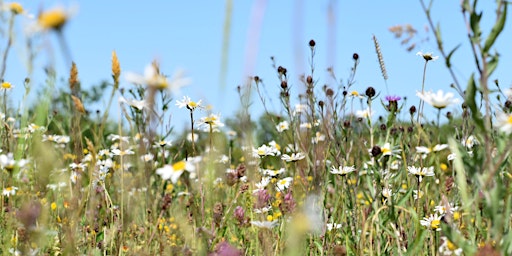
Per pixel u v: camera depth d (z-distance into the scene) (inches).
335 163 149.5
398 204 117.3
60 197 139.6
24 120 123.3
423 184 139.6
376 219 121.5
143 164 122.1
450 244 101.4
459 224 112.7
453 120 155.1
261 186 133.8
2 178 130.3
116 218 126.3
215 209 106.1
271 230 117.1
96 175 118.3
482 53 75.0
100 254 113.6
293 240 71.2
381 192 125.6
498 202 77.1
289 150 171.2
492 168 77.9
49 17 68.0
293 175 163.2
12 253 102.0
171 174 103.5
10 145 148.5
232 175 107.3
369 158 144.3
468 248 82.2
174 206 170.7
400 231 124.3
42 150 106.3
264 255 107.0
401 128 159.2
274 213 135.8
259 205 119.0
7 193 130.0
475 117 76.4
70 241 96.3
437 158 135.2
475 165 79.8
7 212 127.7
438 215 130.4
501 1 73.4
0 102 165.3
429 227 118.5
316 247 124.5
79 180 108.2
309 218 71.7
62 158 174.1
